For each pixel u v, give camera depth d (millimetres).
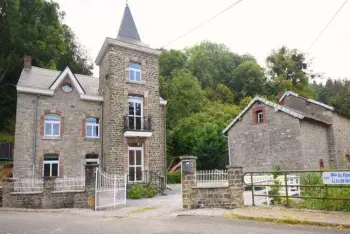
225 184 10469
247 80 47281
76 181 13547
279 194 10312
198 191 10383
